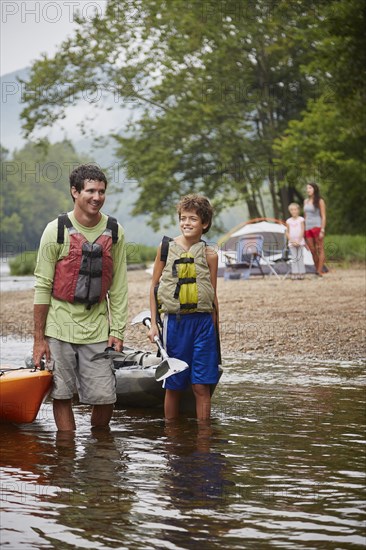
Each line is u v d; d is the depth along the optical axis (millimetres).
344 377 7070
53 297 5094
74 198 5051
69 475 4082
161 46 38094
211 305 5430
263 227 20375
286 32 33312
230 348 8906
